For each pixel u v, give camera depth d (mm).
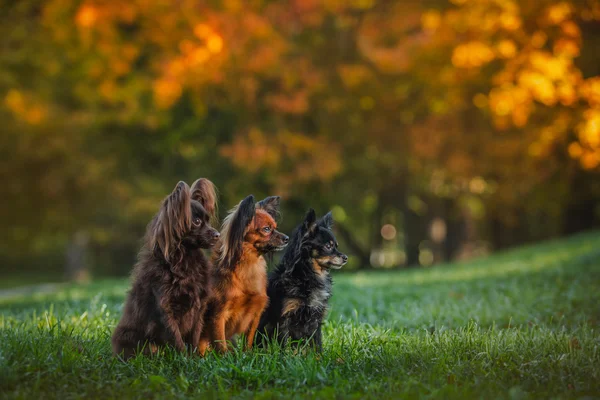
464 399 4266
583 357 5254
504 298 9484
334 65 20859
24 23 19391
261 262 6145
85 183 24109
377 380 4895
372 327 7070
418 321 8039
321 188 24344
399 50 19562
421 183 25797
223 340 5797
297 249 6320
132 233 29641
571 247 17547
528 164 20781
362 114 21359
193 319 5531
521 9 15688
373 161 23891
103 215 27203
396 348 5762
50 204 25625
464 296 9914
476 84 18703
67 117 21438
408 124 21438
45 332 6102
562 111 16875
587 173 21297
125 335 5480
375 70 20281
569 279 11211
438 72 18984
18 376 4695
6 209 25234
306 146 20562
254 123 21500
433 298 9930
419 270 17328
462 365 5102
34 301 11516
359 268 28234
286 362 5203
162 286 5375
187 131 23078
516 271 13250
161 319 5383
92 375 4875
